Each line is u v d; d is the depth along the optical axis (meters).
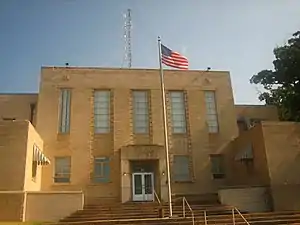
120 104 31.92
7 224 20.16
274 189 25.64
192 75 33.88
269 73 37.06
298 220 20.11
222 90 33.94
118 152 30.50
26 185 23.52
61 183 29.09
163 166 29.75
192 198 28.27
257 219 20.67
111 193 29.27
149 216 21.44
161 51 24.48
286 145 26.91
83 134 30.59
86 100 31.58
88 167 29.77
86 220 20.92
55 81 31.72
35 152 25.86
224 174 31.50
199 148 31.72
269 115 38.06
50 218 22.53
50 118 30.56
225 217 20.67
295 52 32.94
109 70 32.78
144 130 31.66
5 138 23.77
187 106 32.84
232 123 33.03
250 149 28.66
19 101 33.66
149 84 32.91
